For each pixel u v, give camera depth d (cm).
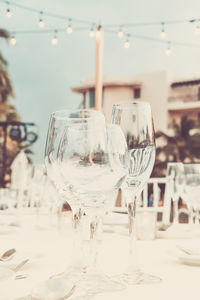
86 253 70
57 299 42
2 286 44
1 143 1099
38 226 108
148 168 61
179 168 118
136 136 60
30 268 63
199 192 107
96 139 56
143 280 55
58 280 45
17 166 194
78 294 48
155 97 2208
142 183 61
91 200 56
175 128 1786
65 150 56
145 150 60
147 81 2222
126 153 57
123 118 61
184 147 1767
